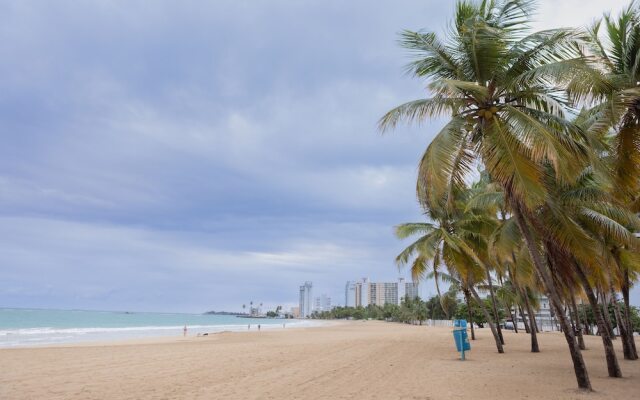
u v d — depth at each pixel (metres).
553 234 12.40
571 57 10.52
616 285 18.33
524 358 18.34
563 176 10.55
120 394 10.07
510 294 46.12
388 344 26.03
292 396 9.82
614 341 31.30
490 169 10.14
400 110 11.28
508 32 10.98
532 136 9.30
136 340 38.28
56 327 78.81
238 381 11.92
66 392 10.32
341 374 13.27
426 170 10.42
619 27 11.62
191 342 33.97
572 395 9.89
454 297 73.44
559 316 10.74
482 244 22.16
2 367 14.91
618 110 10.71
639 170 12.19
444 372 13.82
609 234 14.55
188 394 10.06
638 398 9.51
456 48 11.52
